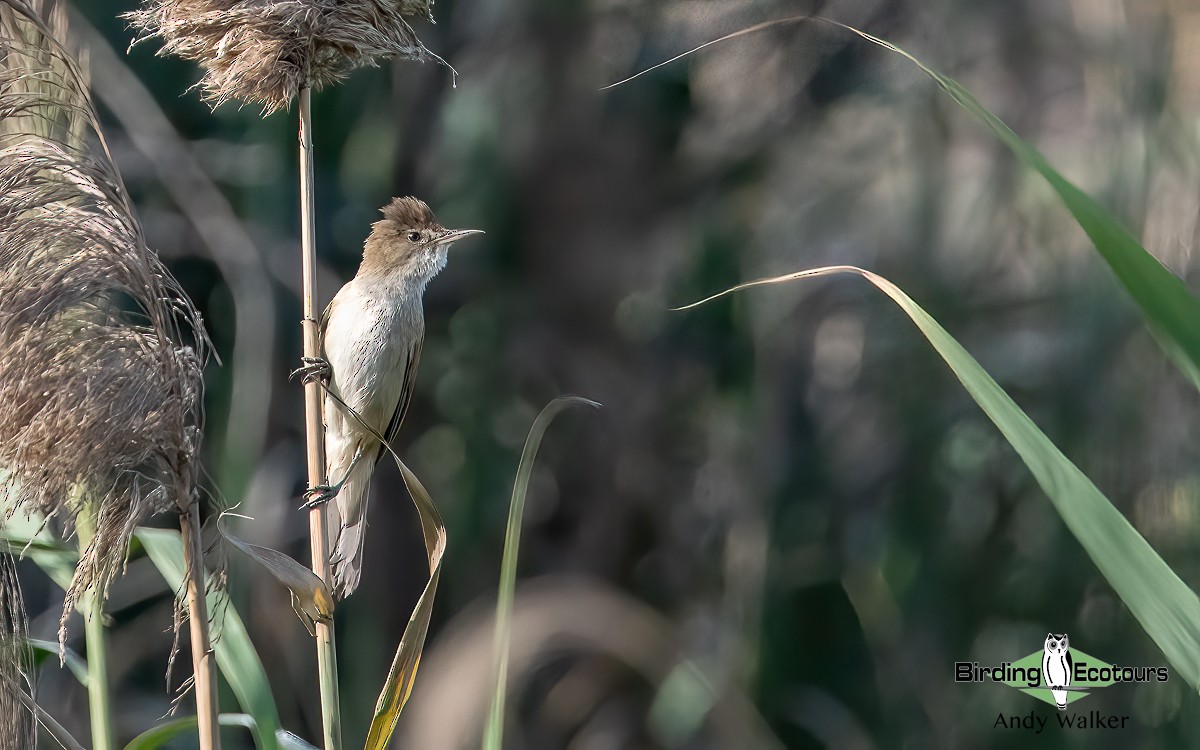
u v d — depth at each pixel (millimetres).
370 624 12781
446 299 13359
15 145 4605
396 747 11867
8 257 4367
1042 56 12000
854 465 13633
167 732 5484
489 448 13461
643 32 13258
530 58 13094
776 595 13297
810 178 13906
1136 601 3938
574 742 11992
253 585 11047
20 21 4930
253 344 10969
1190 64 9867
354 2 5020
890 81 12914
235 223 11250
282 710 11211
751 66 13344
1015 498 12609
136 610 11445
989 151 12328
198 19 4934
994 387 4137
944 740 12492
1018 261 12422
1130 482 10016
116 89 11047
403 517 13375
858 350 14023
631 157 13570
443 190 13180
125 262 4473
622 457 14156
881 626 13156
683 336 14156
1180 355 3967
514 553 4523
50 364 4340
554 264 13648
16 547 5375
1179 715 10352
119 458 4492
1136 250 3988
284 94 5070
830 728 12867
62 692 10539
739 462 13844
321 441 5312
